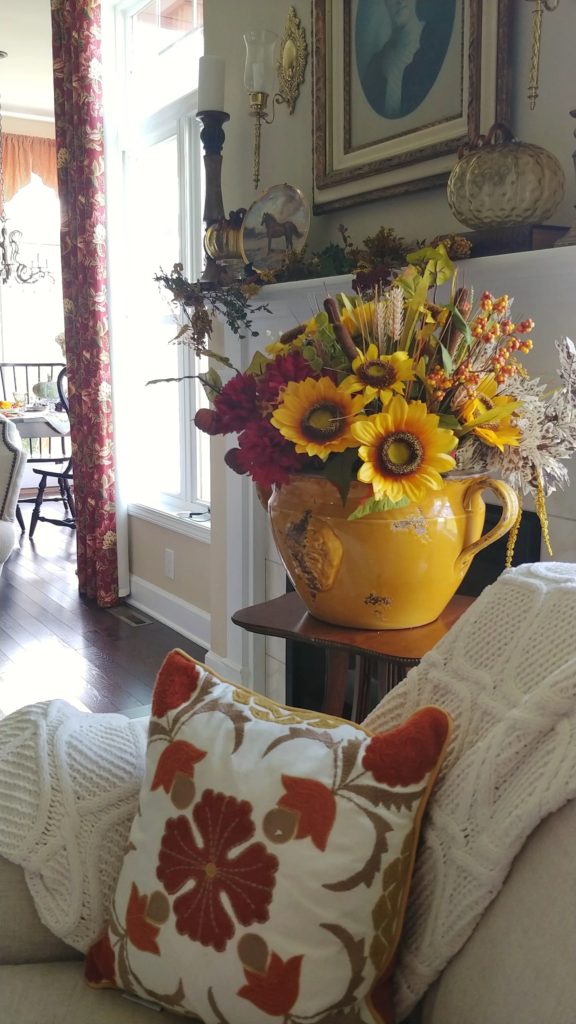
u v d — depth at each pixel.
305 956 0.77
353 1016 0.80
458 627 0.97
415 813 0.82
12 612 3.62
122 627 3.42
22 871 0.96
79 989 0.88
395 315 1.10
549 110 1.48
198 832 0.84
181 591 3.34
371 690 1.92
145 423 3.64
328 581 1.19
